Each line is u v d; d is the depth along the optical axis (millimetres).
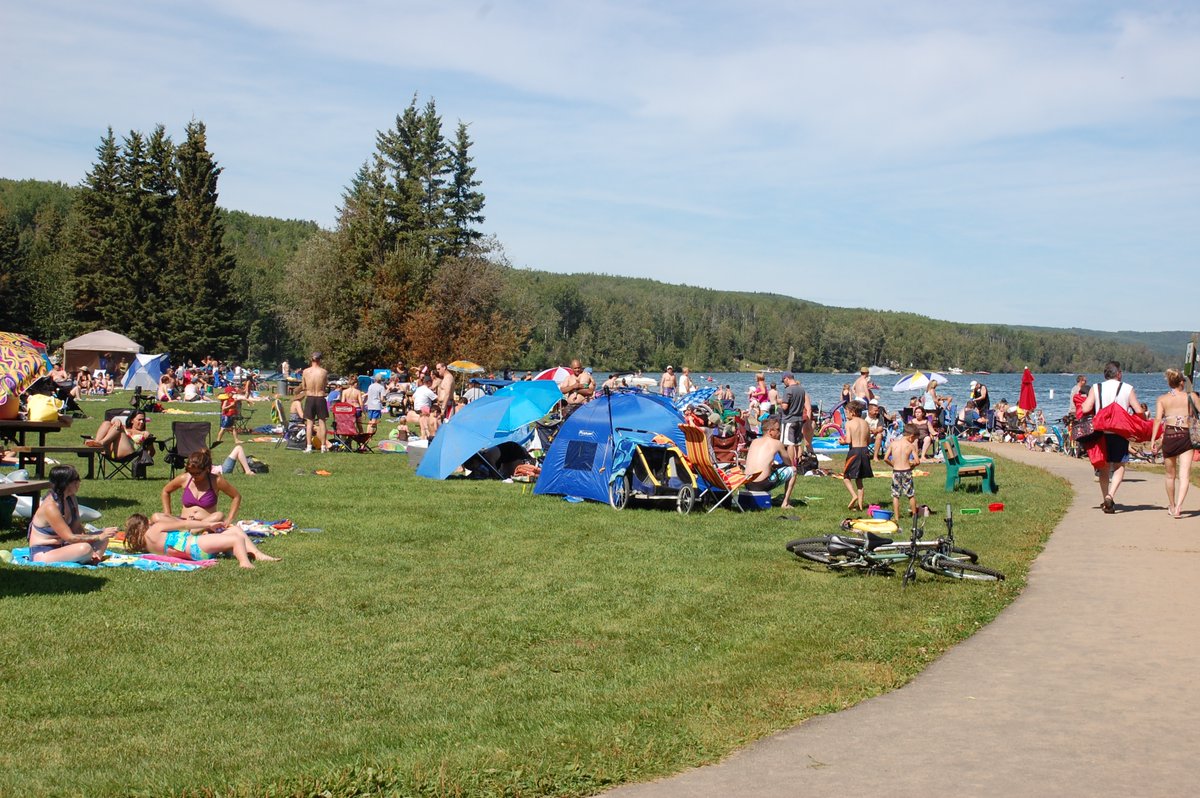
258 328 121062
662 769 5465
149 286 78312
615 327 152500
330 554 11430
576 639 8281
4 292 84938
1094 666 7254
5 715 6324
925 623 8680
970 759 5480
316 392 23547
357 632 8367
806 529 13719
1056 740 5750
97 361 60594
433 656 7762
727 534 13250
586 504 15742
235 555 10953
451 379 25578
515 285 73938
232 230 189375
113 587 9508
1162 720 6059
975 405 34562
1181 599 9281
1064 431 28516
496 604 9359
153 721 6301
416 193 68562
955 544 12500
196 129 79688
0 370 13836
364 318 57781
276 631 8328
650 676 7297
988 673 7145
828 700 6613
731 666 7516
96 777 5379
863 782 5191
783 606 9359
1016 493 17828
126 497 15039
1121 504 16031
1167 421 14367
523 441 20578
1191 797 4910
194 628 8336
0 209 91812
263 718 6395
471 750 5770
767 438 15711
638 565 11164
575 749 5781
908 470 14406
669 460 15641
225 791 5145
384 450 24609
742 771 5410
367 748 5859
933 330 194125
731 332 173500
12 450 13492
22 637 7863
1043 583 10148
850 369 172875
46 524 10477
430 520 13852
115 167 79875
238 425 30250
